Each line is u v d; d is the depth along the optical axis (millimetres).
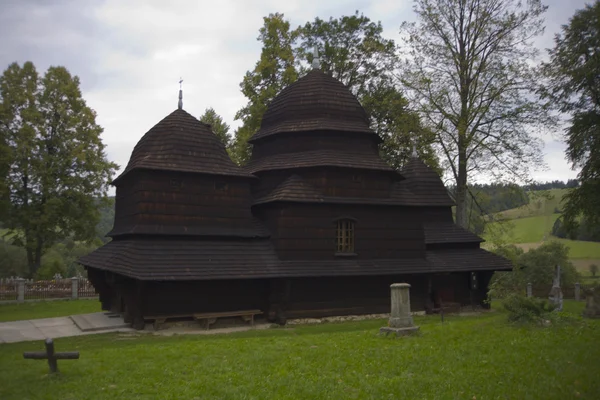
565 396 8680
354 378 10133
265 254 21875
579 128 28609
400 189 25859
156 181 20734
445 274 26656
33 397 9430
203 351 13297
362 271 23000
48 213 36625
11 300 31750
